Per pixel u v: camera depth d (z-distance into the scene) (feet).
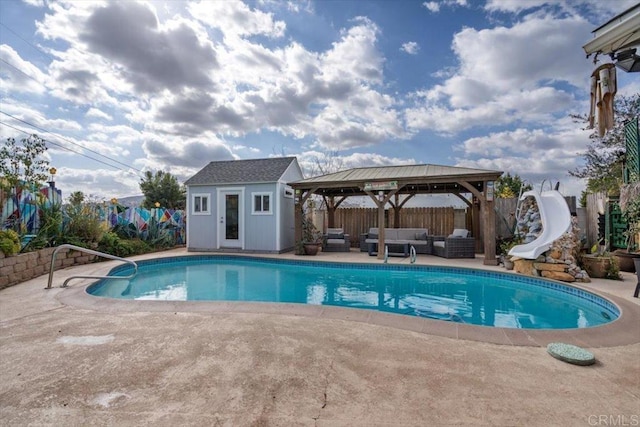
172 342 10.89
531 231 28.17
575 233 25.00
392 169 39.86
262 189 41.83
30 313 14.37
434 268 29.45
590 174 45.42
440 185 41.93
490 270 27.30
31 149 31.81
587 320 17.38
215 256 38.09
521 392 7.82
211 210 43.80
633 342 11.23
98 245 32.63
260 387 7.98
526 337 11.52
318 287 25.49
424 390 7.88
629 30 9.64
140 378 8.43
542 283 23.54
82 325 12.68
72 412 6.95
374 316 13.74
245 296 22.95
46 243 25.40
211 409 7.06
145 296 22.82
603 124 11.31
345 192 47.42
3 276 19.38
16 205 24.26
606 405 7.30
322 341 11.02
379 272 30.78
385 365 9.25
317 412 6.95
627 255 25.62
